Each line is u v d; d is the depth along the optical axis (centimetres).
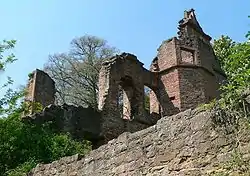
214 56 3581
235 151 670
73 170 974
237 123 680
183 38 3434
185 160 741
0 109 1532
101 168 905
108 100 2830
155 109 3288
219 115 709
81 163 962
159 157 789
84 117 2522
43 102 3103
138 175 814
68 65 4459
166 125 802
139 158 827
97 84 4284
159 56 3428
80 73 4347
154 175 784
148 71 3309
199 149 724
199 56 3369
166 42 3425
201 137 729
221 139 696
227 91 725
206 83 3297
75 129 2403
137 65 3219
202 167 709
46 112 2256
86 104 4178
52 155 1622
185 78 3238
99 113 2680
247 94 684
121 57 3125
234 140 677
